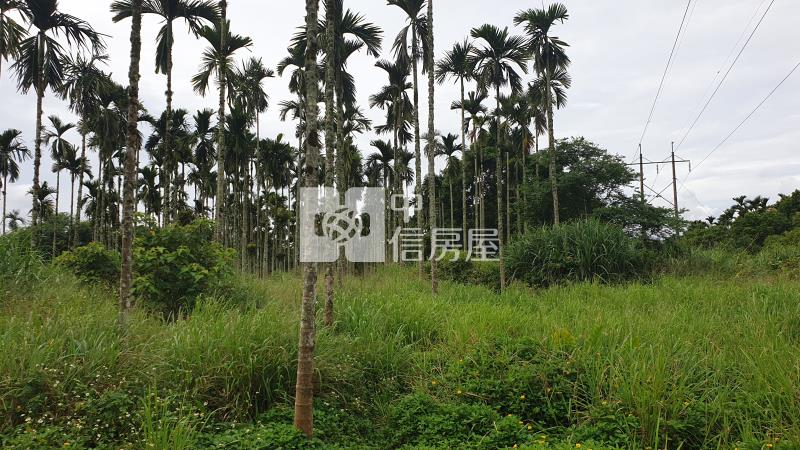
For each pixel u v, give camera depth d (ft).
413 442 16.85
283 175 125.90
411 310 28.58
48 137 99.76
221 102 54.60
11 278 28.40
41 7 46.50
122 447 13.84
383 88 77.92
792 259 49.65
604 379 18.29
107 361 17.13
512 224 125.18
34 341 17.07
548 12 61.11
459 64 65.00
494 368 20.38
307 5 17.84
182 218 119.96
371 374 21.70
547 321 26.25
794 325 24.93
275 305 26.50
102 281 34.04
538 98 78.02
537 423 17.46
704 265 52.90
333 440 16.75
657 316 28.30
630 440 15.33
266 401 18.12
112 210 131.54
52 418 14.70
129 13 50.06
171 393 16.28
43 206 135.74
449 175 133.59
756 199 160.66
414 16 51.85
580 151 88.38
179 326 20.83
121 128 81.05
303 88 55.57
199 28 53.31
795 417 14.80
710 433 15.60
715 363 19.62
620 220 69.92
